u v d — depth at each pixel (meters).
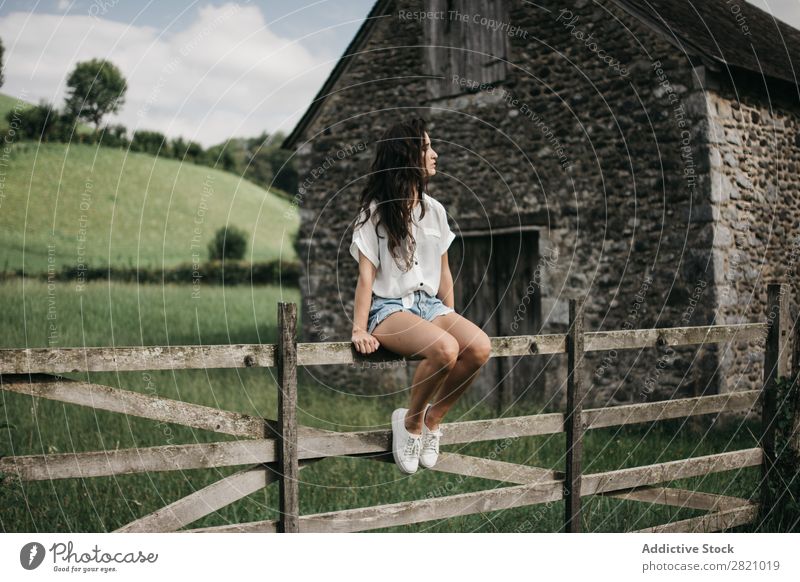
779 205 7.36
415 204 3.11
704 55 6.56
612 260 7.30
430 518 3.14
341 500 4.39
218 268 24.11
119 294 17.02
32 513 3.81
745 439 6.28
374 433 3.02
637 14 7.00
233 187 28.67
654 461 5.52
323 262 9.81
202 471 4.85
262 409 7.16
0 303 13.71
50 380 2.46
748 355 6.88
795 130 7.66
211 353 2.68
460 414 7.46
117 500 4.18
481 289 8.49
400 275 3.09
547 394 7.91
